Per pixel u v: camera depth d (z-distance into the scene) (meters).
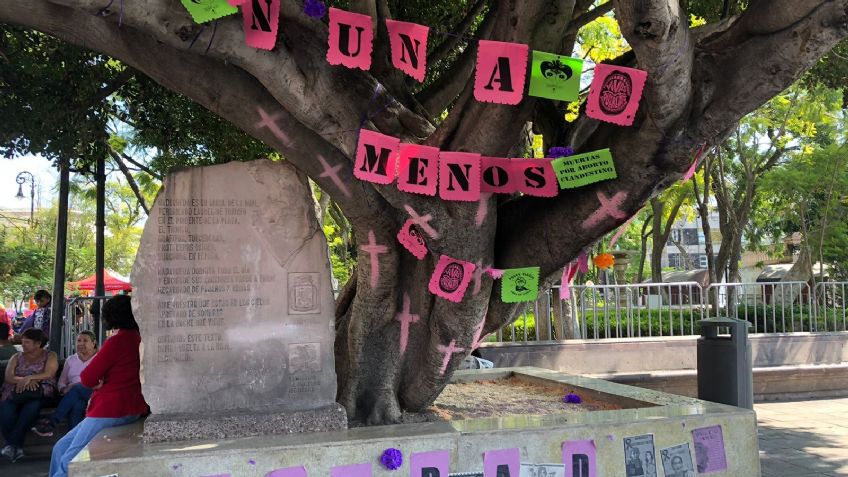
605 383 6.41
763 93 3.50
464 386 6.93
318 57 3.82
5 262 30.22
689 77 3.40
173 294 4.32
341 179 4.32
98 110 7.67
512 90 3.41
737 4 7.29
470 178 3.87
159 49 3.70
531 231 4.55
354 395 5.04
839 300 11.11
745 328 5.75
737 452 4.49
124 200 27.36
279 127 4.11
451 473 3.92
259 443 3.80
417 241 4.49
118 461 3.52
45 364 7.17
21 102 6.56
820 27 3.21
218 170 4.44
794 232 25.27
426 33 3.38
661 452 4.29
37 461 6.92
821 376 10.45
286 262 4.50
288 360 4.46
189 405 4.29
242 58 3.55
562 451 4.09
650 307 10.17
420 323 4.92
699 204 15.60
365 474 3.81
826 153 15.22
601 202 4.14
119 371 4.77
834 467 6.46
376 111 4.06
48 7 3.37
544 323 10.02
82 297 9.70
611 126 4.11
